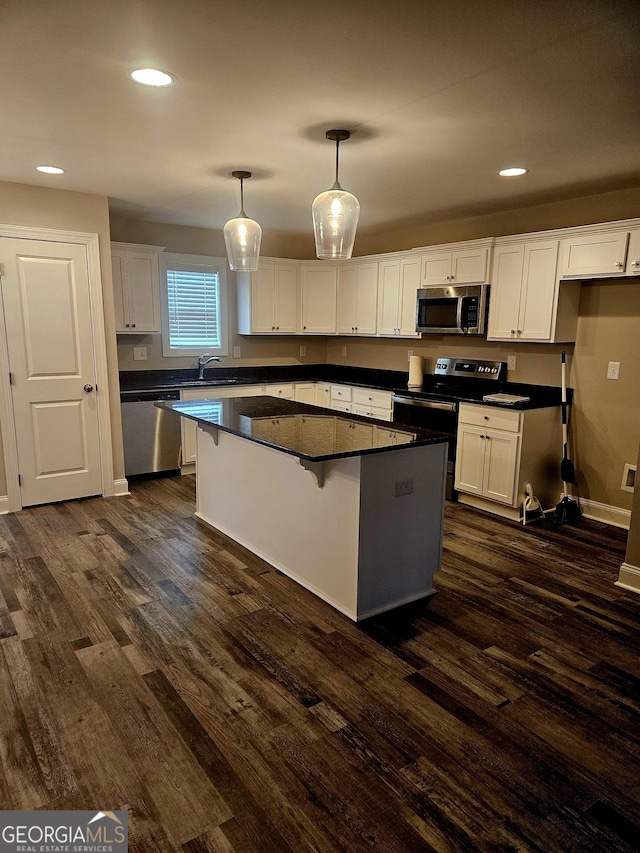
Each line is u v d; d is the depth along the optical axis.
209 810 1.63
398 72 2.10
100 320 4.36
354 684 2.23
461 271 4.65
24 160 3.29
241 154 3.14
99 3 1.64
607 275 3.69
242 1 1.63
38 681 2.22
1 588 3.00
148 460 5.09
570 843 1.55
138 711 2.05
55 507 4.32
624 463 4.07
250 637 2.55
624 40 1.84
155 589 3.00
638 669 2.37
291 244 6.38
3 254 3.88
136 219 5.25
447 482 4.67
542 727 2.01
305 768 1.80
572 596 3.01
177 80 2.18
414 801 1.68
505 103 2.37
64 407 4.31
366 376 6.25
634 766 1.84
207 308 5.88
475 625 2.70
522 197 4.10
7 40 1.87
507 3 1.63
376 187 3.84
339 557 2.76
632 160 3.16
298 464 2.98
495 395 4.42
